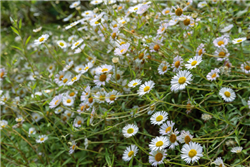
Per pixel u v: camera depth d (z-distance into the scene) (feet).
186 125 1.95
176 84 1.69
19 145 2.07
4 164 2.08
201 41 2.01
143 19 2.15
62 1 4.08
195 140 1.69
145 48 1.94
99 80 1.87
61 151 2.00
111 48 2.11
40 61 2.85
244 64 1.81
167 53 1.94
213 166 1.76
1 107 2.58
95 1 2.26
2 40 3.46
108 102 1.91
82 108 1.95
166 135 1.67
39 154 2.10
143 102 2.05
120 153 1.97
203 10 2.32
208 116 1.77
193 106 1.75
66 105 2.06
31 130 2.12
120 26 1.96
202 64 1.93
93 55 2.27
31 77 2.47
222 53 1.86
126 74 2.13
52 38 3.04
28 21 4.08
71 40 2.43
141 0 2.26
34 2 3.99
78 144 2.12
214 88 1.88
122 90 2.00
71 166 2.09
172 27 2.22
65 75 2.08
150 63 2.03
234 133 1.79
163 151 1.62
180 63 1.80
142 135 1.96
